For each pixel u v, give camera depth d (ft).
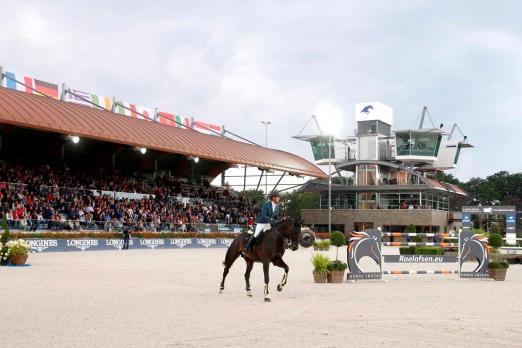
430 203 266.98
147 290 53.88
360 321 36.73
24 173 149.48
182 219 173.27
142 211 161.79
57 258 102.37
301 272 79.66
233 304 44.52
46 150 175.83
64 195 145.89
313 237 49.98
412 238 205.16
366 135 274.57
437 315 39.65
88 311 40.09
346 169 283.59
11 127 155.33
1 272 71.61
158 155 208.85
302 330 33.32
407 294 53.26
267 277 47.16
